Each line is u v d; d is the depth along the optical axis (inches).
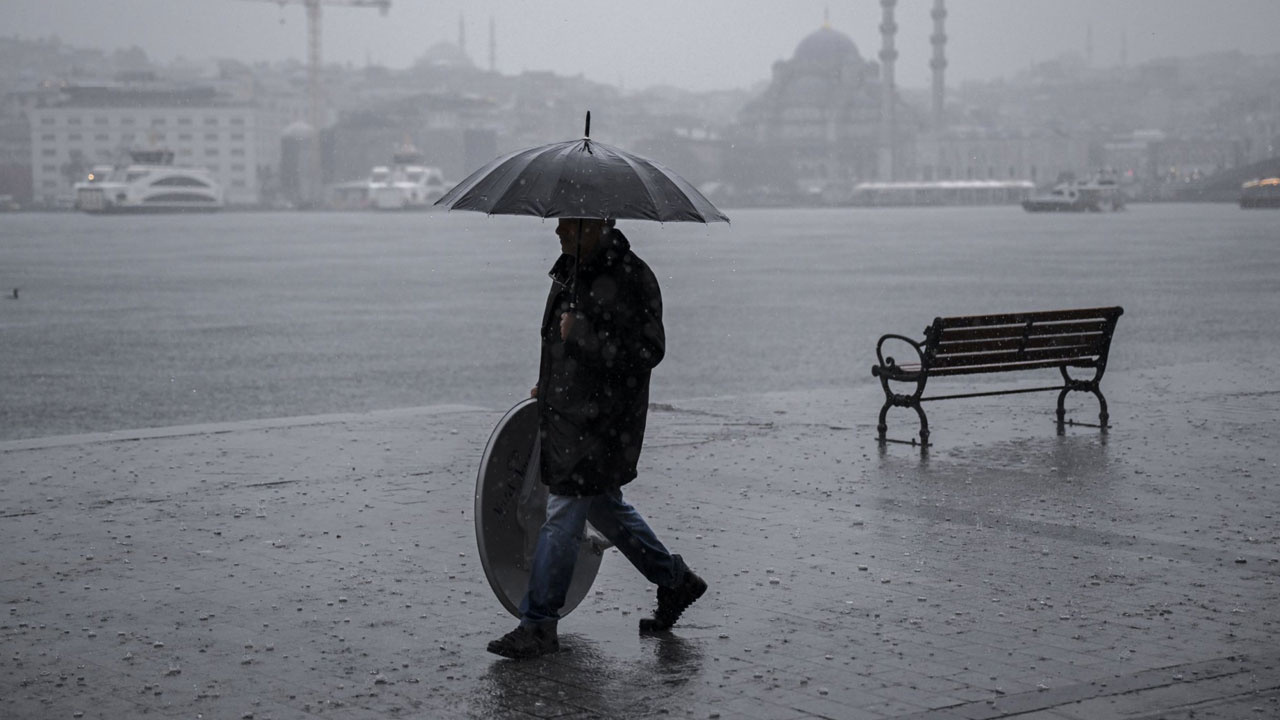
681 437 601.6
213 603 339.6
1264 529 417.7
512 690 274.8
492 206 284.8
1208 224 6894.7
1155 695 267.1
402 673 286.0
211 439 598.5
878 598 341.4
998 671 283.6
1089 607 331.9
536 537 314.0
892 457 550.9
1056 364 608.4
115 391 1259.8
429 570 372.8
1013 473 514.3
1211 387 794.2
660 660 294.2
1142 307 1950.1
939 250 4463.6
